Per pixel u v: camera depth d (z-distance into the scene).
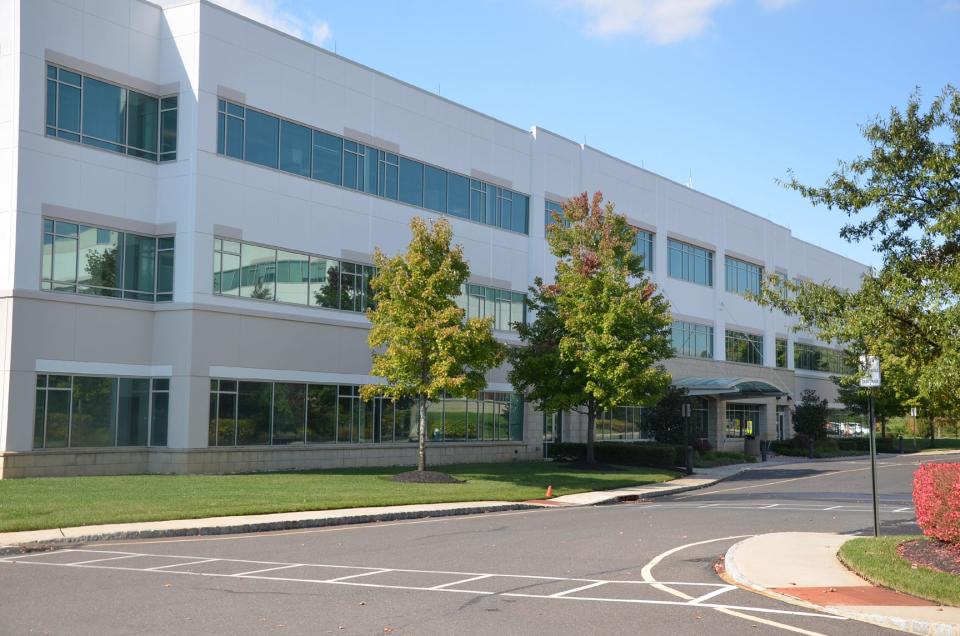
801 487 33.75
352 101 36.50
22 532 17.02
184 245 30.41
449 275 29.78
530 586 12.17
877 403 62.84
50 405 27.89
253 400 32.06
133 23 30.62
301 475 30.61
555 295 38.50
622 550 15.94
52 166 28.20
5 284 27.19
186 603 10.77
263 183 32.75
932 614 10.34
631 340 36.38
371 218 37.09
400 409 38.31
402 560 14.56
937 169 14.34
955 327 12.70
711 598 11.55
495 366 30.69
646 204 54.09
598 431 49.69
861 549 14.33
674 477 37.50
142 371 30.45
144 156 30.92
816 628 9.98
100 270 29.55
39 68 27.97
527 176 45.88
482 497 26.06
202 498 22.47
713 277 60.38
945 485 14.22
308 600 11.00
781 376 67.62
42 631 9.29
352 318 36.12
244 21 32.31
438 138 40.62
